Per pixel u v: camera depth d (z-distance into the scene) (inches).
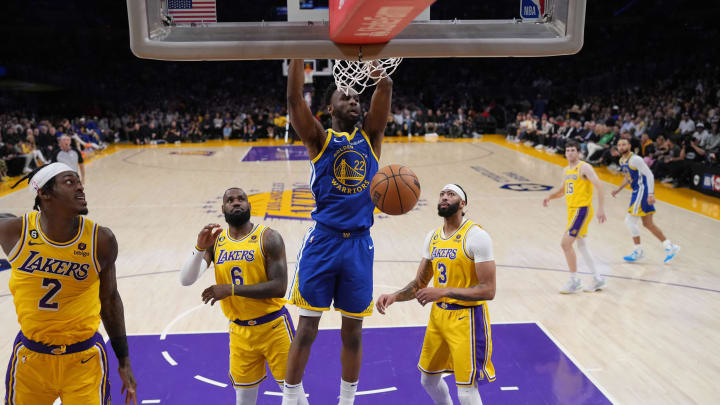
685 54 947.3
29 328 113.5
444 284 144.4
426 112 1011.3
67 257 111.0
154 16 68.2
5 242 111.0
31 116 890.7
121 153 784.9
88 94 1086.4
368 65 113.7
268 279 140.9
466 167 613.0
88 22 1139.9
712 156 466.6
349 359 124.6
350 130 118.6
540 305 237.5
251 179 547.2
